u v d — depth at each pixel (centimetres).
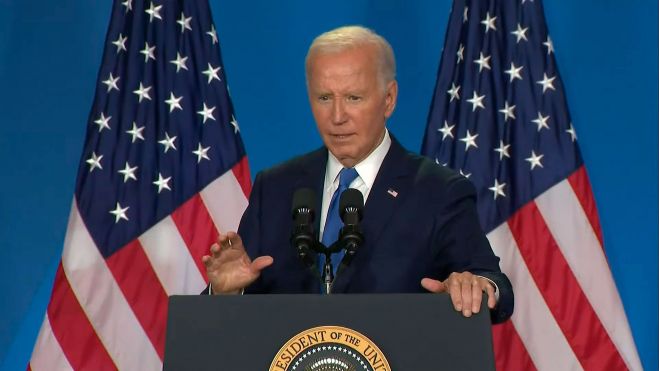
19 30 1620
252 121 1623
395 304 640
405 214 905
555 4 1612
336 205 936
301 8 1644
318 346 633
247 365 632
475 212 930
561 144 1448
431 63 1619
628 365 1395
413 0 1631
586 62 1596
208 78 1491
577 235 1423
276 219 950
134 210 1433
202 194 1453
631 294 1545
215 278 775
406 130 1606
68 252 1411
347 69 890
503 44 1484
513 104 1464
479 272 863
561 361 1402
